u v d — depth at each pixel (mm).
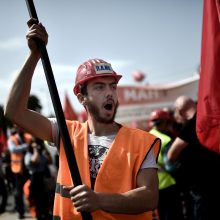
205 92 2768
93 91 2428
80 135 2469
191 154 4215
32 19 2322
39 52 2338
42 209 7797
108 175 2316
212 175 4176
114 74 2436
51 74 2266
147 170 2309
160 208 5328
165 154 5191
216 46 2736
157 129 5473
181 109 5047
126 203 2129
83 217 2074
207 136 2773
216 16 2750
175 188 5246
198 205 4242
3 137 12016
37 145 7824
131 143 2371
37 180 7766
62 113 2236
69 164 2182
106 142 2426
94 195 2061
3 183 9562
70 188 2135
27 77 2393
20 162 8805
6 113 2396
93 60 2484
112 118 2451
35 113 2500
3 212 9547
